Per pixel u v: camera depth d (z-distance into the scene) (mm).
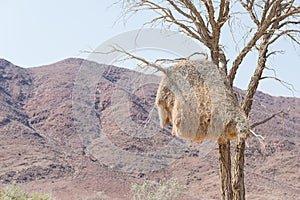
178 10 11023
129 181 41719
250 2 12719
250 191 44031
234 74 10953
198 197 34656
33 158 51969
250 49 11023
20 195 15336
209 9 10648
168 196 16828
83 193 39656
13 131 60656
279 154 55125
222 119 6727
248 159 53312
